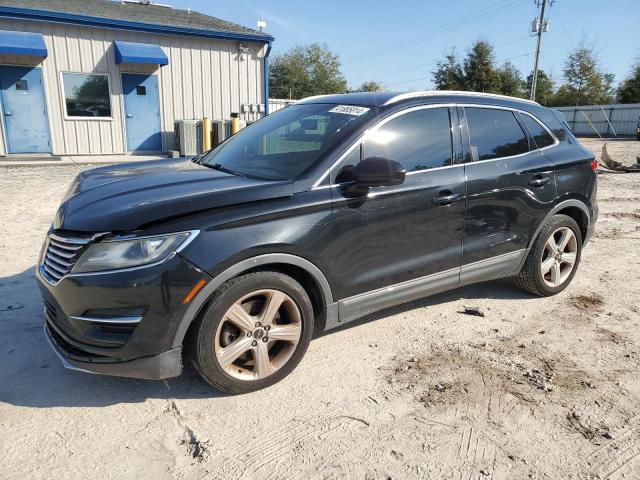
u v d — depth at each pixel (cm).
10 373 320
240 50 1684
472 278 405
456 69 5244
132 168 388
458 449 261
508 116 429
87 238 270
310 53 7381
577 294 479
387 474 243
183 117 1656
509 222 414
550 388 317
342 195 320
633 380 329
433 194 361
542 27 3678
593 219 491
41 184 1014
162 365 274
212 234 276
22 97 1424
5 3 1427
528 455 258
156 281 263
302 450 258
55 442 259
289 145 361
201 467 245
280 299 303
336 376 327
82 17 1421
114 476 237
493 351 366
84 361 276
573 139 480
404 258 356
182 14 1847
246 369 306
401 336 386
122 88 1551
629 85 4853
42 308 414
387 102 363
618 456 258
